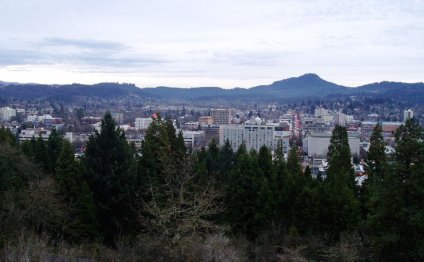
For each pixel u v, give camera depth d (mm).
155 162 34125
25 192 27469
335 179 34938
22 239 17531
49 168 40594
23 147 42000
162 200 29609
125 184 30422
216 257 21031
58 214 26734
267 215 34156
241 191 34375
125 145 32219
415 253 21641
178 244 20375
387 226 22891
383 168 23703
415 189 21703
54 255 19297
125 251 21938
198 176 35750
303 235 32469
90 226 29797
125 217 30531
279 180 39156
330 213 33406
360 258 25203
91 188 31125
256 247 28953
